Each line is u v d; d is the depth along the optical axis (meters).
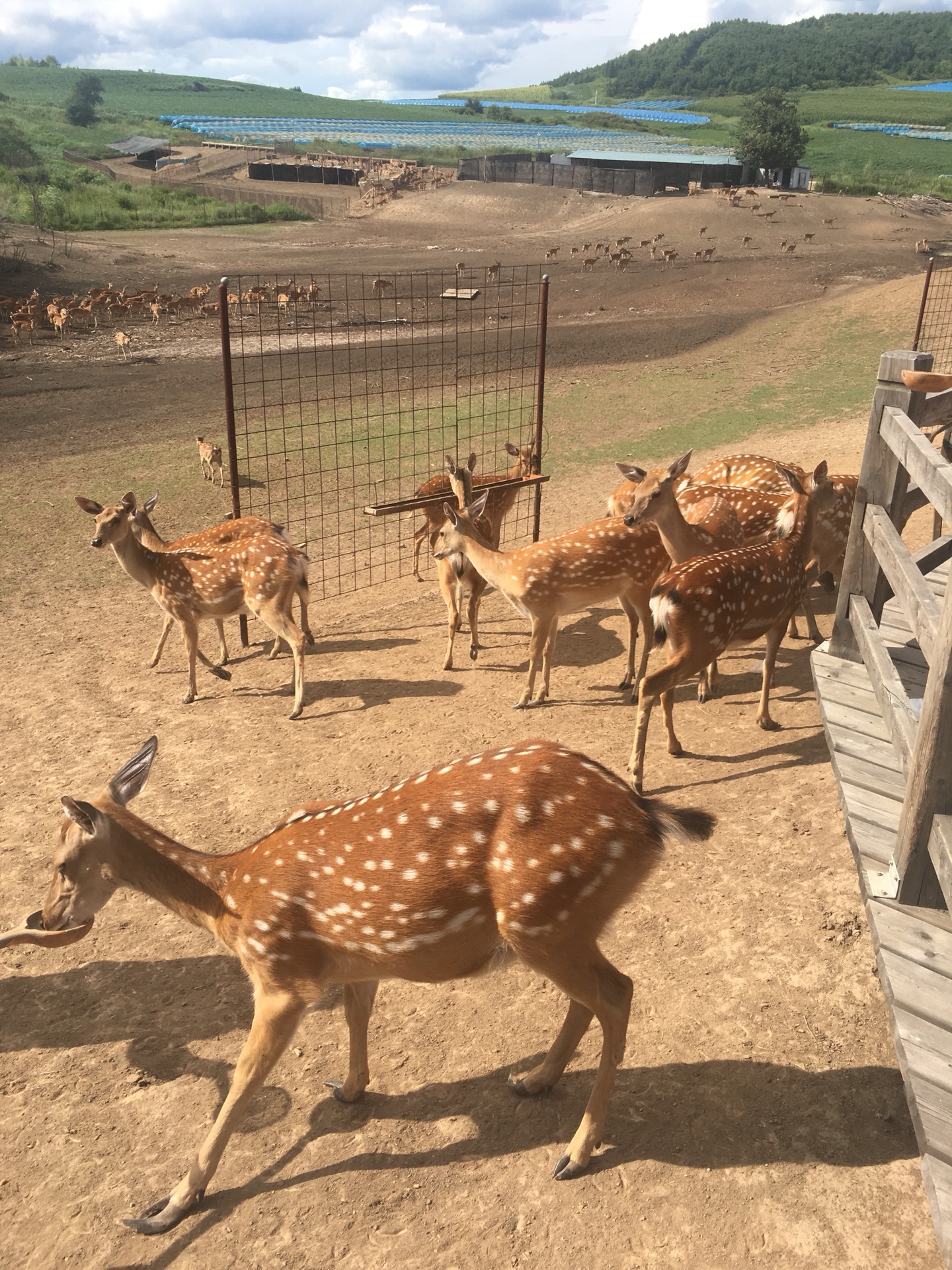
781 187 75.75
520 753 3.60
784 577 6.42
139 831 3.82
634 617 7.64
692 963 4.62
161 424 19.20
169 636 9.61
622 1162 3.66
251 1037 3.65
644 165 76.88
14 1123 4.03
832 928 4.74
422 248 52.47
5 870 5.76
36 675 8.65
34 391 22.06
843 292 35.94
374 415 19.70
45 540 12.66
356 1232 3.49
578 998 3.54
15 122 112.81
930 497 4.00
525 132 155.50
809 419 19.34
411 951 3.49
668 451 17.41
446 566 8.17
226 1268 3.40
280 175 85.75
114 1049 4.41
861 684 5.19
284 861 3.60
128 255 44.75
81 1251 3.49
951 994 3.23
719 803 5.88
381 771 6.68
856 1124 3.74
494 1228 3.46
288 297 33.31
